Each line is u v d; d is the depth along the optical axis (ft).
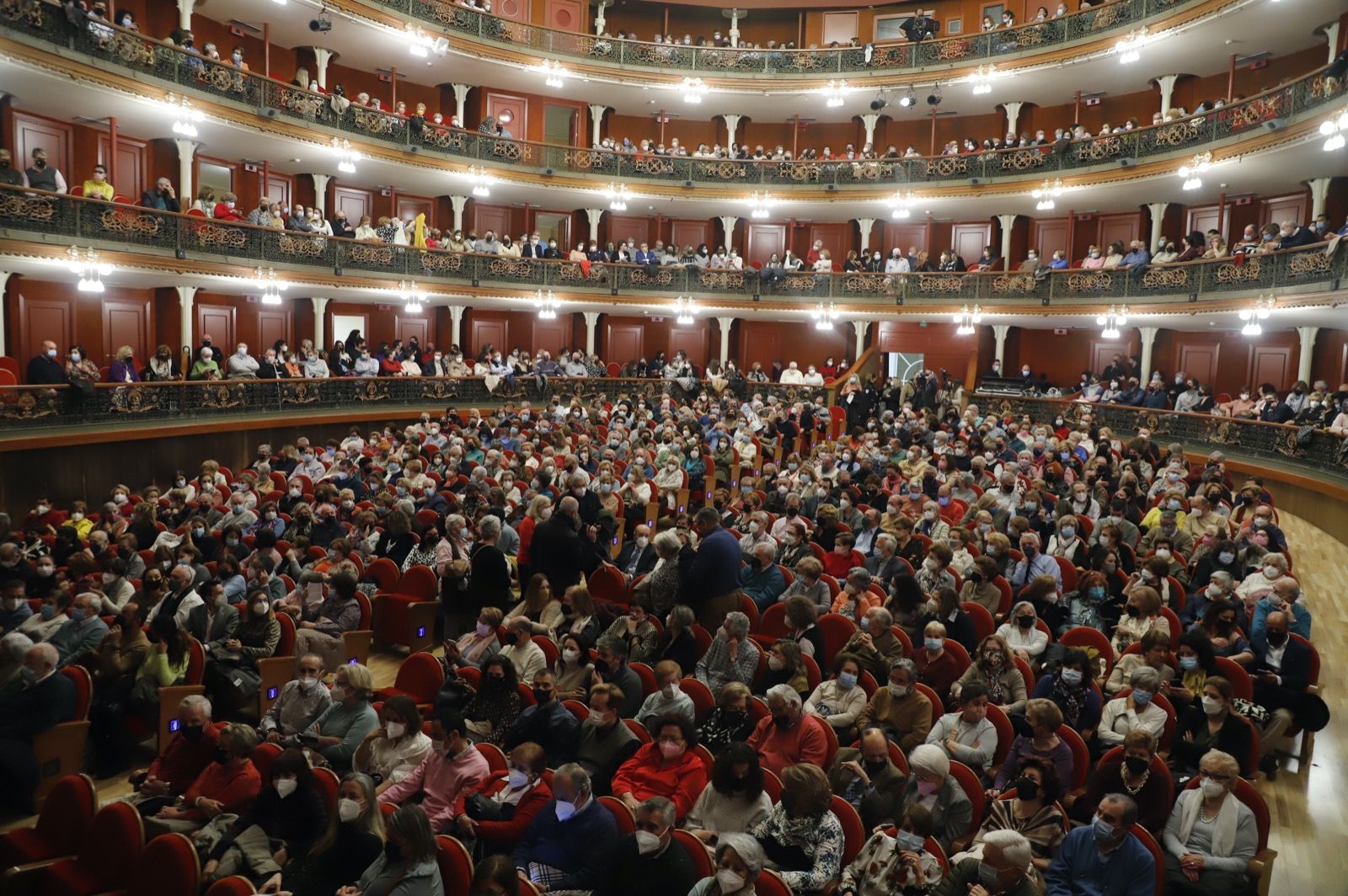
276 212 78.48
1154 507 46.11
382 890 16.75
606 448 59.31
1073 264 99.96
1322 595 43.68
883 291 100.58
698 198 104.73
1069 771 21.85
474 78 100.94
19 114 66.59
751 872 15.90
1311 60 79.56
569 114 108.78
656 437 66.90
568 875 18.83
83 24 60.85
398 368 86.07
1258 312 69.51
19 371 65.67
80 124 70.74
